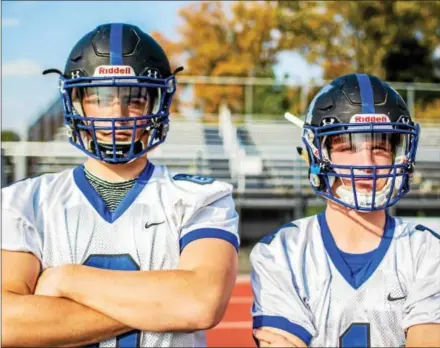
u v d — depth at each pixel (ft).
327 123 7.51
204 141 47.65
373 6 56.34
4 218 7.16
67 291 6.73
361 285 7.40
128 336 7.03
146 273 6.82
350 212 7.57
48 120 39.11
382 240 7.61
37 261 7.11
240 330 22.40
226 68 63.00
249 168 38.99
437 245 7.64
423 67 63.10
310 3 59.21
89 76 7.21
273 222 40.42
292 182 41.04
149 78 7.23
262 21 61.93
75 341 6.69
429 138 45.83
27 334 6.63
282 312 7.24
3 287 6.85
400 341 7.37
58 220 7.25
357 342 7.31
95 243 7.16
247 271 31.86
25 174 30.91
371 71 58.13
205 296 6.77
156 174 7.59
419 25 56.80
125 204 7.32
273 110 56.90
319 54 59.16
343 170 7.47
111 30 7.38
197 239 7.21
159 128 7.54
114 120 7.07
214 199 7.50
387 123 7.30
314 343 7.33
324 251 7.59
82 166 7.73
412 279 7.46
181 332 6.84
